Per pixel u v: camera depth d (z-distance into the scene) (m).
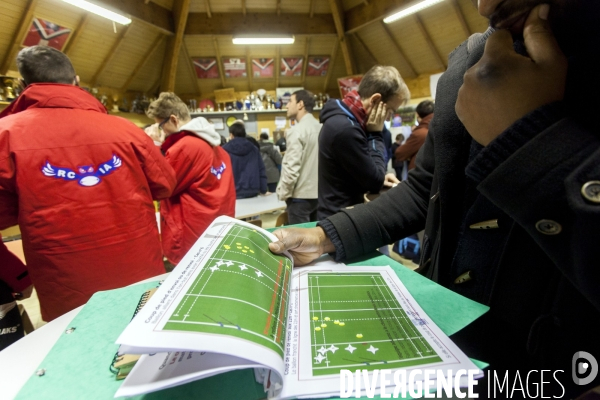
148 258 1.24
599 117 0.28
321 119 1.52
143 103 5.80
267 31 5.82
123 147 1.14
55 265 1.04
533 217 0.27
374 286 0.49
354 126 1.36
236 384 0.30
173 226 1.75
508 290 0.38
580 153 0.24
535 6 0.29
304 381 0.29
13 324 1.07
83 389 0.30
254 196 2.99
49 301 1.08
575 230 0.24
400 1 4.89
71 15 3.78
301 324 0.39
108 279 1.13
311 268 0.56
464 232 0.45
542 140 0.26
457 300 0.42
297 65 6.99
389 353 0.33
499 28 0.32
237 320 0.31
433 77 5.98
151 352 0.26
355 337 0.36
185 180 1.66
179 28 5.12
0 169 0.94
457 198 0.47
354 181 1.49
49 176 0.99
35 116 1.00
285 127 7.53
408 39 5.79
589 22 0.27
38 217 0.99
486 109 0.31
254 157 2.98
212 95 7.19
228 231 0.54
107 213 1.10
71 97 1.06
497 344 0.40
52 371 0.33
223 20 5.66
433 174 0.59
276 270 0.48
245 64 6.72
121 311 0.45
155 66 5.79
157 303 0.32
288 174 2.09
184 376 0.27
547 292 0.35
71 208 1.03
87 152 1.05
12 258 1.08
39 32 3.63
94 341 0.38
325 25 6.04
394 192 0.66
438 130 0.48
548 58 0.27
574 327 0.32
